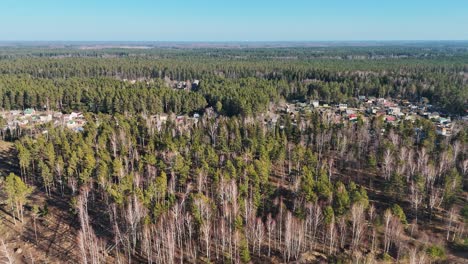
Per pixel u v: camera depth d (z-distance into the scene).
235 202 70.75
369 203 80.88
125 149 101.75
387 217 66.44
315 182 79.25
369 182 91.50
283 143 105.94
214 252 66.75
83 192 78.31
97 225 76.00
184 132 118.50
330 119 143.62
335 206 72.00
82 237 65.69
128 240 64.69
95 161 91.38
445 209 77.31
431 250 61.59
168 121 133.50
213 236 70.06
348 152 102.25
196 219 69.19
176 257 65.94
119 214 75.31
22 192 76.12
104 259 65.81
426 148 99.94
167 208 72.75
